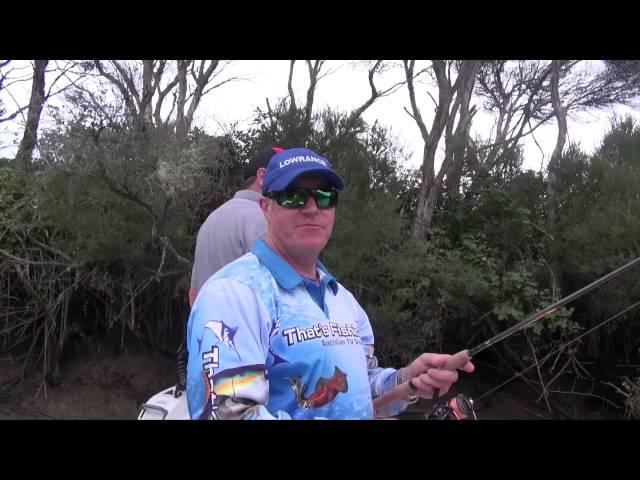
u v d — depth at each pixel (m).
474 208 6.91
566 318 5.75
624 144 6.83
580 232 5.82
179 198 5.27
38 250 5.67
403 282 5.88
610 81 10.57
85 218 5.20
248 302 1.33
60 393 5.72
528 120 12.17
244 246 2.18
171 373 5.96
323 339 1.41
